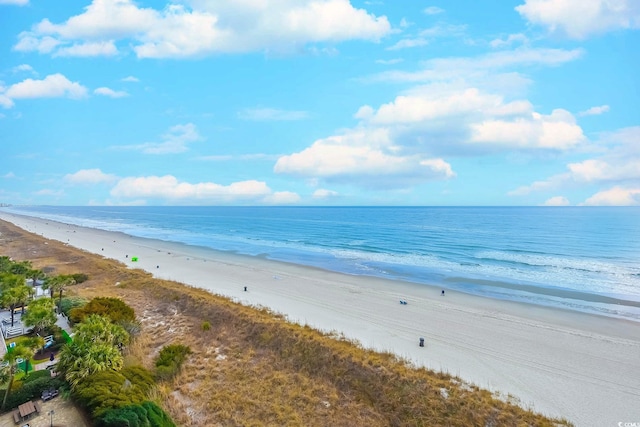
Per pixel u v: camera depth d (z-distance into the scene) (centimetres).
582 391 2575
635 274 6200
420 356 3094
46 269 6925
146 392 2606
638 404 2428
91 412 2245
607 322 3962
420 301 4753
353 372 2850
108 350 2731
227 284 5725
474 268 6875
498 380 2712
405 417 2391
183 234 14612
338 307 4484
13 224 18188
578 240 10169
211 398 2672
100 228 17738
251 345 3481
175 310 4566
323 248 9919
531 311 4341
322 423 2383
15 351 2642
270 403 2592
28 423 2289
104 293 5234
